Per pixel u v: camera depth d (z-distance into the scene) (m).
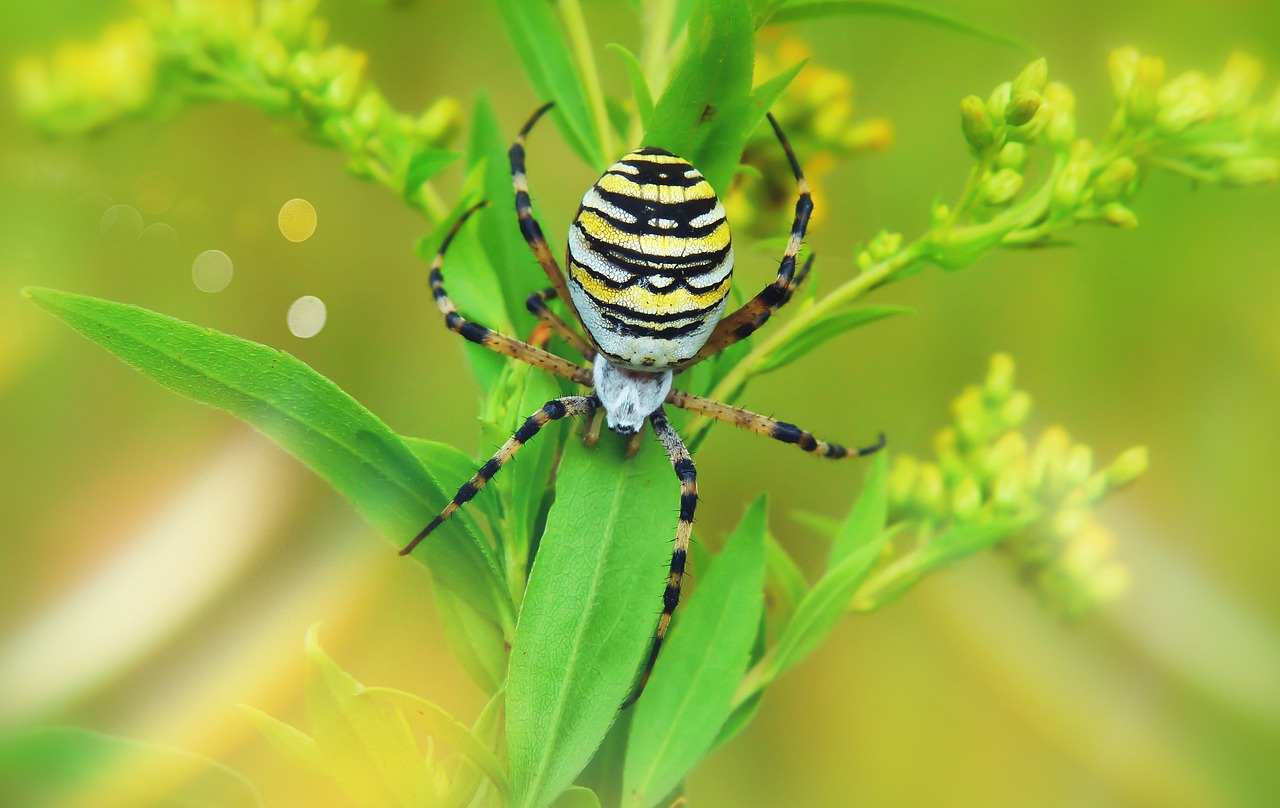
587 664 0.20
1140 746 0.25
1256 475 0.26
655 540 0.21
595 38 0.26
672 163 0.21
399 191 0.22
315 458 0.20
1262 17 0.26
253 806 0.20
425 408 0.26
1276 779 0.25
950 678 0.26
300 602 0.22
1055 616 0.22
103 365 0.25
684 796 0.21
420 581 0.22
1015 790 0.25
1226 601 0.26
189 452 0.24
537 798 0.20
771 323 0.22
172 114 0.22
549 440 0.21
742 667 0.21
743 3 0.20
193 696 0.21
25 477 0.25
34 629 0.21
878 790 0.26
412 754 0.20
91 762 0.20
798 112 0.22
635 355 0.22
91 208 0.26
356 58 0.22
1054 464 0.22
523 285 0.22
